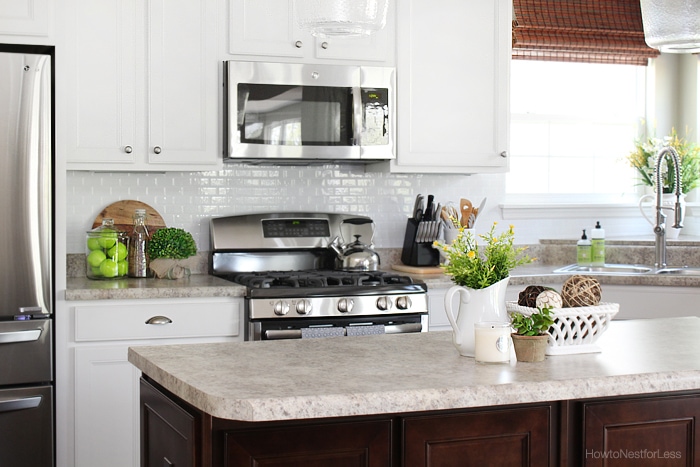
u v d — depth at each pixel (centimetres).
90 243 421
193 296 383
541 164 531
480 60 457
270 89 418
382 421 205
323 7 205
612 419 216
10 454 362
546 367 217
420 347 250
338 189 475
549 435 214
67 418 372
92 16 400
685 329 280
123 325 376
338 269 452
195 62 415
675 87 549
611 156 546
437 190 494
